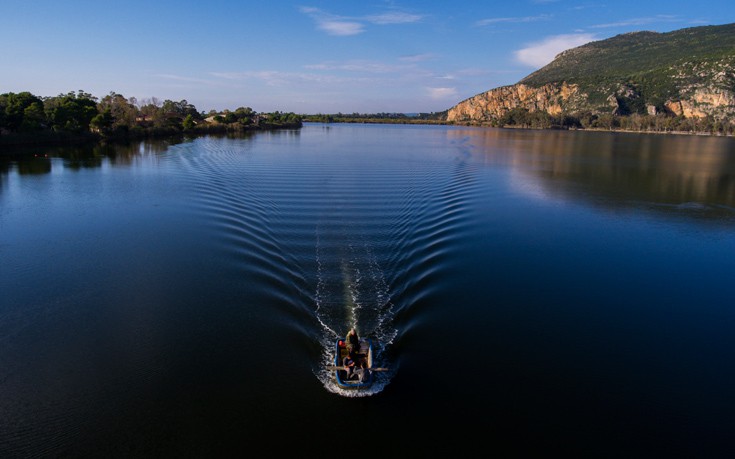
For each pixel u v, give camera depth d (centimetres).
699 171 5978
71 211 3291
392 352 1579
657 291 2172
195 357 1552
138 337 1672
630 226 3250
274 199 3575
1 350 1606
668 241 2928
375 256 2356
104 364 1523
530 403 1367
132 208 3350
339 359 1521
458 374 1486
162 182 4322
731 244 2889
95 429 1248
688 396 1424
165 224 2934
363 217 3081
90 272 2227
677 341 1741
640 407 1368
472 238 2795
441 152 7906
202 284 2062
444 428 1263
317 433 1238
